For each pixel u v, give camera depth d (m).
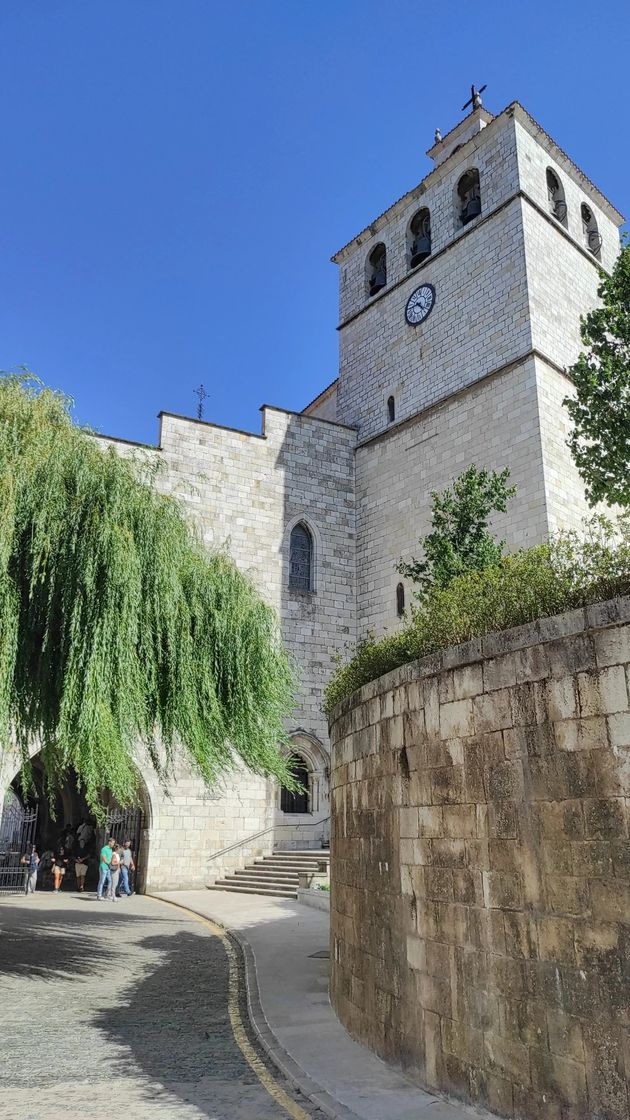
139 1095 6.17
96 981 11.20
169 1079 6.64
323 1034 7.80
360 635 28.67
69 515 10.66
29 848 26.81
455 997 5.56
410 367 28.83
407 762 6.63
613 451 15.07
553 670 5.03
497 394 24.77
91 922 17.41
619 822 4.41
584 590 5.75
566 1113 4.46
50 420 12.05
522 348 24.20
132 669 10.59
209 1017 9.06
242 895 22.27
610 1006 4.30
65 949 13.79
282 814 26.06
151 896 22.94
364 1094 5.81
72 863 28.25
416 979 6.13
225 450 28.31
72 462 11.07
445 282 27.95
